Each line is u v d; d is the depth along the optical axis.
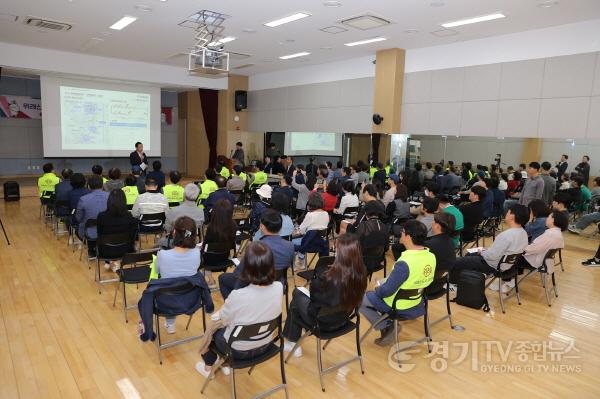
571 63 6.71
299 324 2.89
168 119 15.59
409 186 8.39
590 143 6.64
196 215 4.71
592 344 3.52
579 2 5.60
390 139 9.10
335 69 10.62
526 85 7.26
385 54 9.02
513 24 6.75
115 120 11.90
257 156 13.41
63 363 3.00
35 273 4.81
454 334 3.64
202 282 3.03
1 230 6.75
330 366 3.08
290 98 12.04
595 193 6.93
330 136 10.89
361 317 3.90
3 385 2.72
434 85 8.55
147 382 2.81
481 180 6.84
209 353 2.64
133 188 5.95
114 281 4.57
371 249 4.03
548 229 4.26
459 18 6.48
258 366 3.06
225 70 6.38
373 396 2.74
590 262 5.75
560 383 2.94
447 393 2.80
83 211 4.82
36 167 13.23
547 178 6.62
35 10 6.65
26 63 9.73
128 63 11.23
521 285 4.91
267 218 3.26
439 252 3.38
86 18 7.03
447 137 8.39
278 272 3.25
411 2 5.76
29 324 3.57
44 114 10.77
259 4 6.03
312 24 7.00
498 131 7.68
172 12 6.54
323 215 4.43
